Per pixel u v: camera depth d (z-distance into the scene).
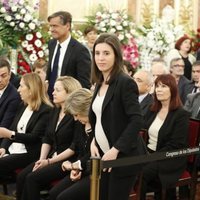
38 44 17.28
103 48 8.01
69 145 10.80
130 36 18.50
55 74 12.73
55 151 10.91
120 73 8.10
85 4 19.27
